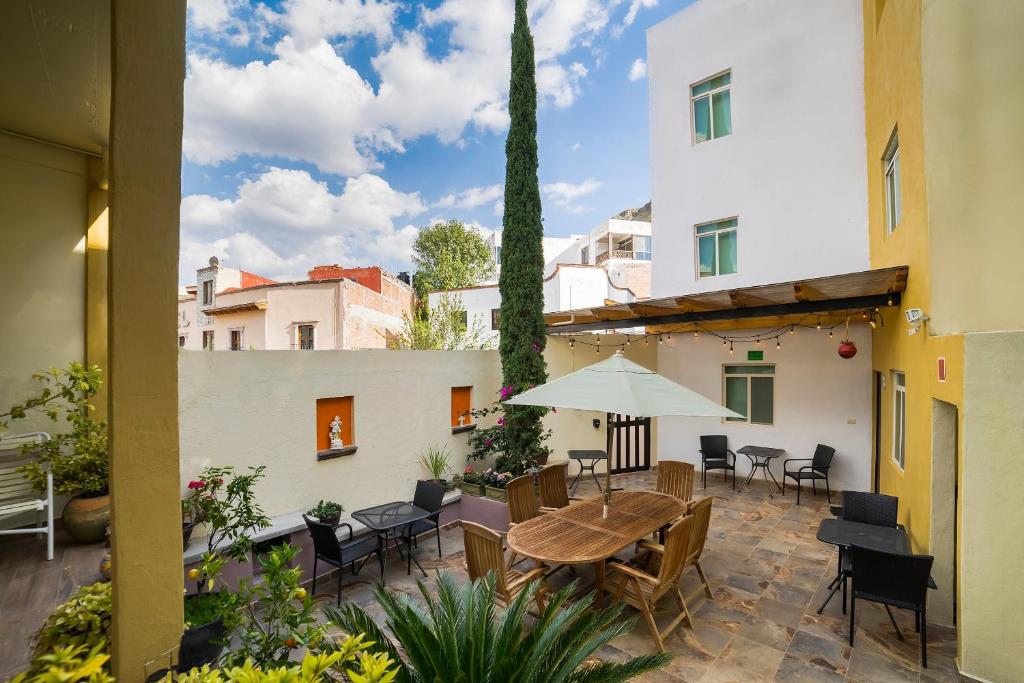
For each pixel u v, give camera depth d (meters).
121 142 2.11
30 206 5.15
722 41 9.80
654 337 11.27
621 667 2.69
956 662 3.88
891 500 5.12
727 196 9.76
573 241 33.03
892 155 6.72
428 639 2.62
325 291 17.33
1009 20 4.10
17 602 3.49
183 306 23.70
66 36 3.66
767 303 7.50
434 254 29.84
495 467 7.99
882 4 6.96
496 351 8.74
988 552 3.65
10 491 4.45
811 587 5.29
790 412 9.41
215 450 5.02
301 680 1.81
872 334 8.48
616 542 4.54
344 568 5.70
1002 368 3.62
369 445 6.55
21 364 5.05
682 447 10.77
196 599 3.35
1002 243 4.18
